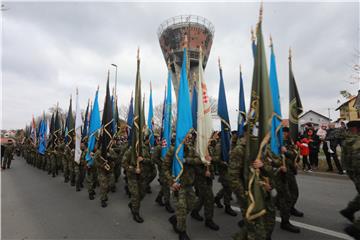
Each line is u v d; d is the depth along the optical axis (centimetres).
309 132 1165
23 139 2731
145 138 693
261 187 314
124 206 660
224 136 586
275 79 505
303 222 490
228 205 562
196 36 2998
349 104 2636
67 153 1083
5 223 528
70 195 805
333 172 1017
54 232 474
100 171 683
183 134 475
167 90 762
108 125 756
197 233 453
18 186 971
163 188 617
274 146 451
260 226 310
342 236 423
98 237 448
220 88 624
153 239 435
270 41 520
